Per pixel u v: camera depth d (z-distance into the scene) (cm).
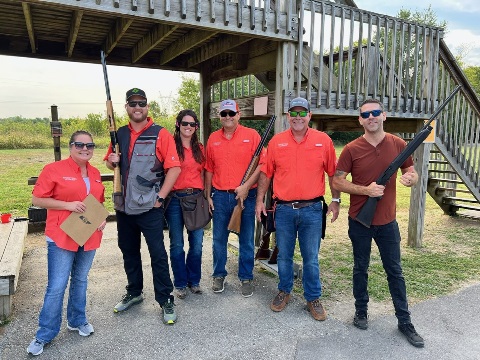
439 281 397
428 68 510
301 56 399
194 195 334
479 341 279
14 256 330
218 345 271
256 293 361
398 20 469
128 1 314
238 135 341
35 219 578
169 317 298
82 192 255
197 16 343
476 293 366
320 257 475
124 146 291
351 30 432
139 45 514
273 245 421
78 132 252
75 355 256
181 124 325
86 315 312
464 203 829
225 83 650
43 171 248
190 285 358
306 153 300
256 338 280
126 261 317
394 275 281
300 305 336
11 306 316
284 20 389
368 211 268
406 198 941
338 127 598
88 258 271
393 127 565
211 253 479
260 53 473
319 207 306
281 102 404
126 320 304
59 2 291
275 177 316
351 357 257
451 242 557
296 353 261
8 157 1702
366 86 458
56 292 255
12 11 399
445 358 257
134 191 285
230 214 347
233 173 339
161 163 295
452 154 577
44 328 257
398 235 279
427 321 309
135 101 280
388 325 301
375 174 270
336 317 314
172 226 336
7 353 257
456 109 564
